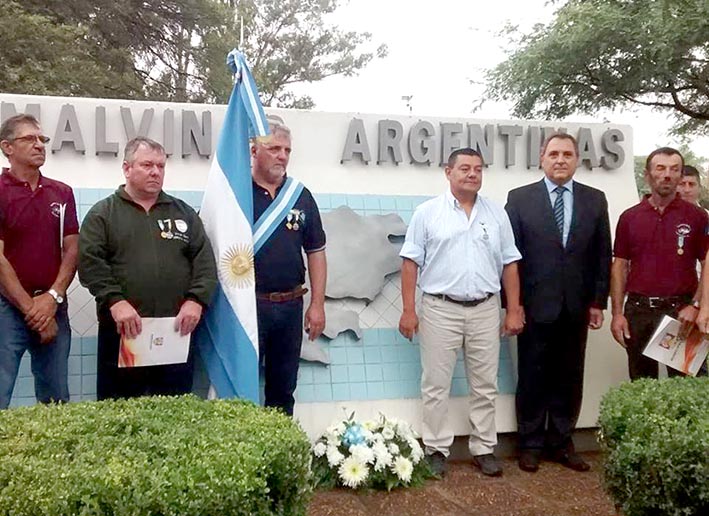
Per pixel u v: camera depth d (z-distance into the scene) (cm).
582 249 452
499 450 493
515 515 386
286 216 410
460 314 439
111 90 1609
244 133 405
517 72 916
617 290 471
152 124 467
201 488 203
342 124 507
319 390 463
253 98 403
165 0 1897
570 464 463
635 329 459
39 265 374
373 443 425
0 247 364
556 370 469
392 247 499
